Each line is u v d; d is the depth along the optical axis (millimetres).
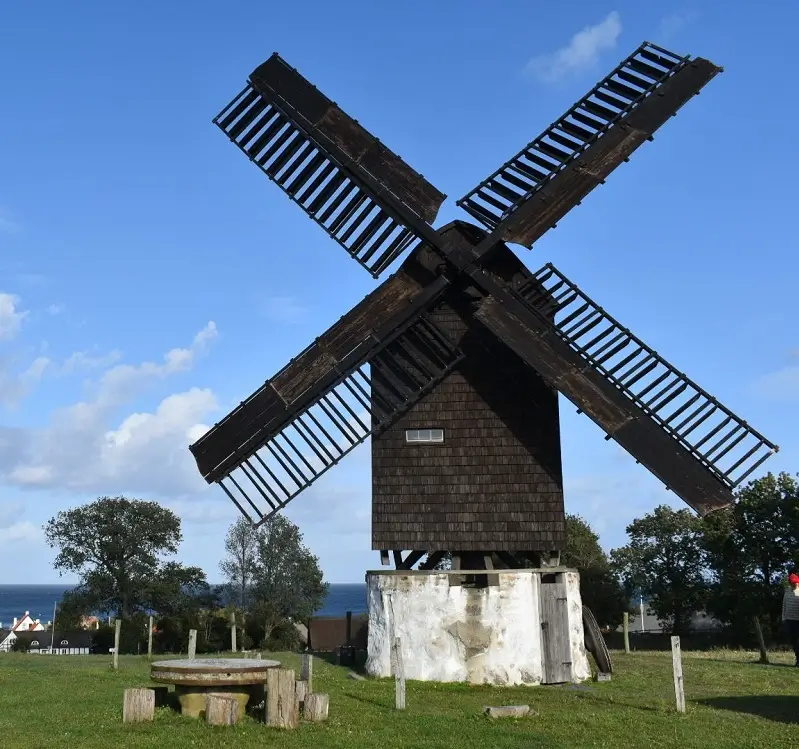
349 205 18953
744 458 16703
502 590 17828
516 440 18750
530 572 18031
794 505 41281
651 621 56562
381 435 19125
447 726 12055
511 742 11070
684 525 44969
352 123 19266
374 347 18328
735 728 12164
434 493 18766
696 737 11508
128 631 55969
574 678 17812
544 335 17812
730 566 43406
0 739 10961
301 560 58156
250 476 18125
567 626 18125
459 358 18750
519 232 18125
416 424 19031
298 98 19516
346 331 18469
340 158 18875
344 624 41562
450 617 17828
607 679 18078
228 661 12828
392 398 18766
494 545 18406
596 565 46719
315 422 18188
